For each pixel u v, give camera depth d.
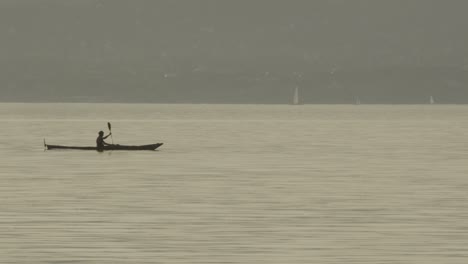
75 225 119.62
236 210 134.75
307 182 177.75
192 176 189.62
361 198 150.50
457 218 127.00
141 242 107.25
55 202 143.62
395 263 95.88
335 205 140.88
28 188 164.88
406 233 114.12
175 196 152.38
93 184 172.25
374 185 172.12
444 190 163.25
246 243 107.00
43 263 94.75
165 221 123.38
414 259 97.81
